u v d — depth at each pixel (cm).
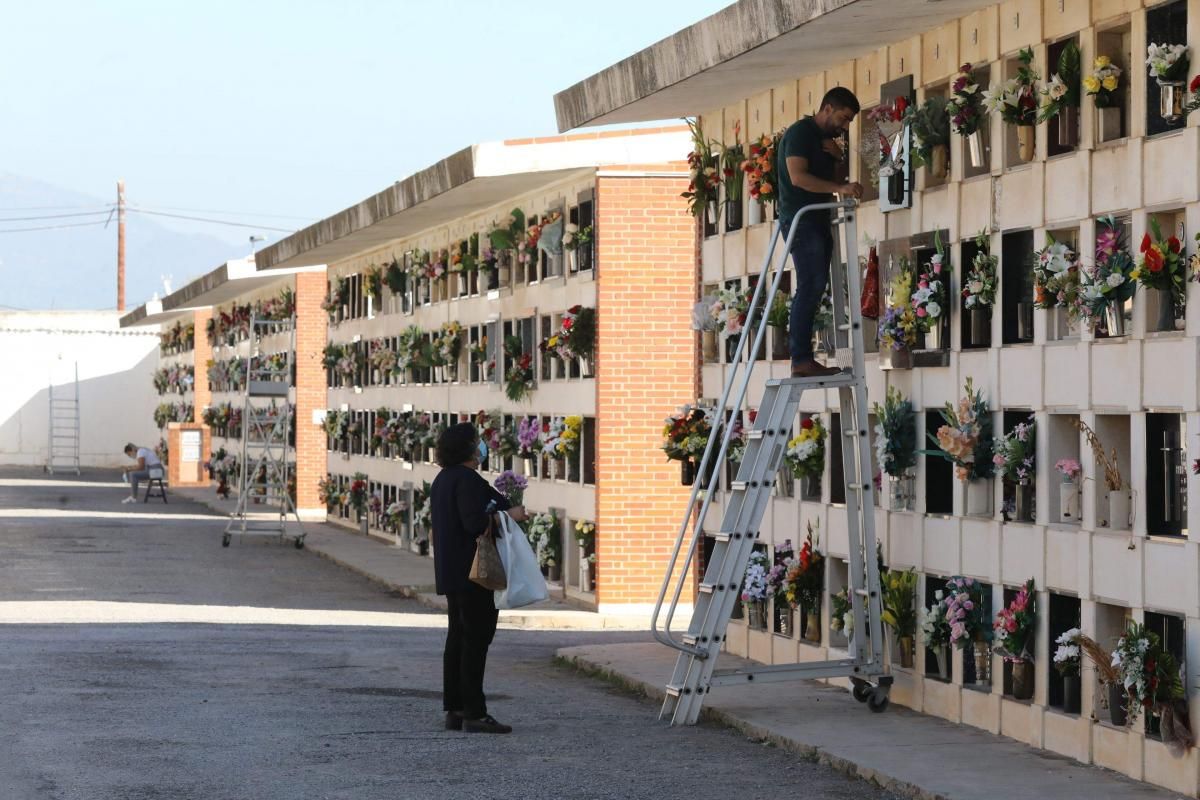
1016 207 1175
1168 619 1018
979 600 1209
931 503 1291
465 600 1234
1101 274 1046
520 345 2520
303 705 1368
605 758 1133
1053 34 1123
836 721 1245
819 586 1456
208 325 5556
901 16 1229
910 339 1291
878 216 1373
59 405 7056
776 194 1511
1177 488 1018
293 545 3378
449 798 991
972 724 1218
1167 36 1010
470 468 1252
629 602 2191
